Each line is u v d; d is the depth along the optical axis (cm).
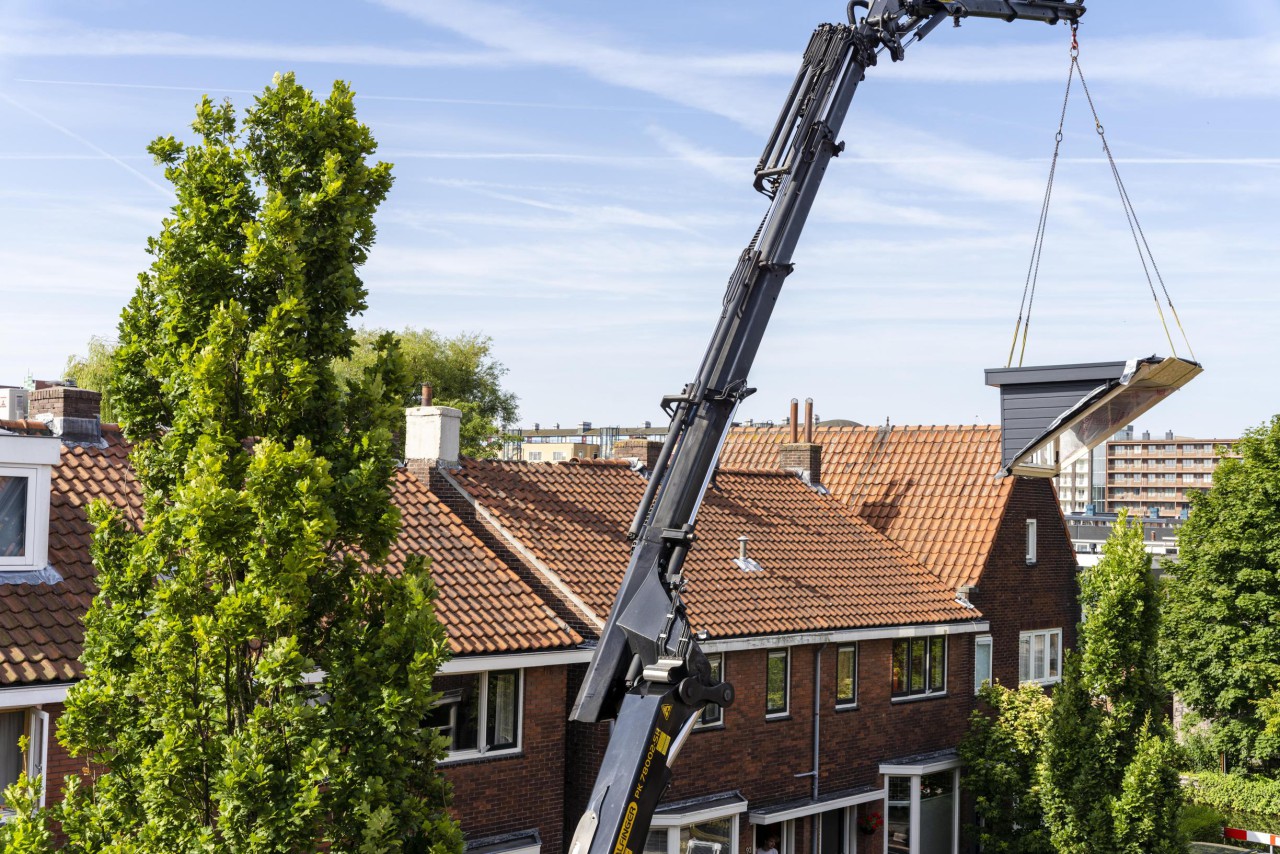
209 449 1072
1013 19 1441
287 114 1158
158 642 1069
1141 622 2311
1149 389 1395
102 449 1853
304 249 1135
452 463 2342
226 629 1037
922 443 3253
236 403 1114
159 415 1159
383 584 1158
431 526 2114
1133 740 2269
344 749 1102
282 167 1149
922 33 1302
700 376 1129
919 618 2647
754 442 3497
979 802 2680
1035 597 3069
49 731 1437
